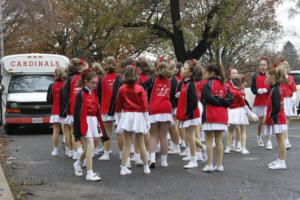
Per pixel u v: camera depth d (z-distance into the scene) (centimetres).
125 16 2603
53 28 3106
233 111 1180
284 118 979
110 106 1092
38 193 805
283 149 984
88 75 898
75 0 2802
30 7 2634
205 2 2594
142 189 824
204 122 947
